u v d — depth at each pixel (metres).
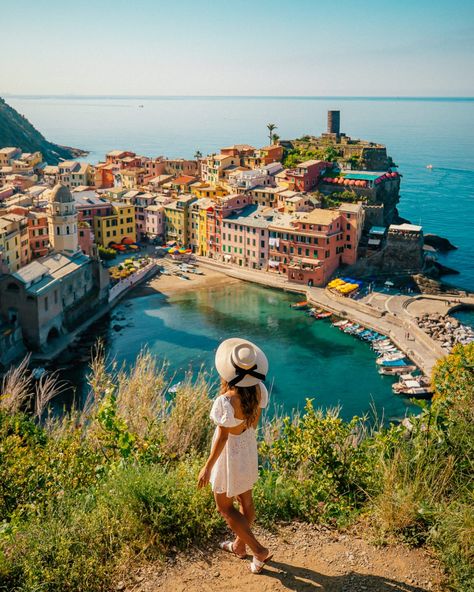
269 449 16.58
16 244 128.38
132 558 10.93
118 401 17.86
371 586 9.77
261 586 9.85
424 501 11.61
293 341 106.94
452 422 13.51
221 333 110.75
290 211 160.38
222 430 9.90
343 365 96.19
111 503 11.95
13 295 98.88
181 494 11.98
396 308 121.75
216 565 10.59
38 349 100.25
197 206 168.50
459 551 10.23
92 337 108.69
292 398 84.00
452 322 112.69
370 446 15.02
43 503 13.86
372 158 199.38
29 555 10.81
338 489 14.09
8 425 17.58
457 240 187.75
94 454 16.31
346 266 146.12
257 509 12.34
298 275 141.38
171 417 17.11
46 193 175.00
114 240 169.88
